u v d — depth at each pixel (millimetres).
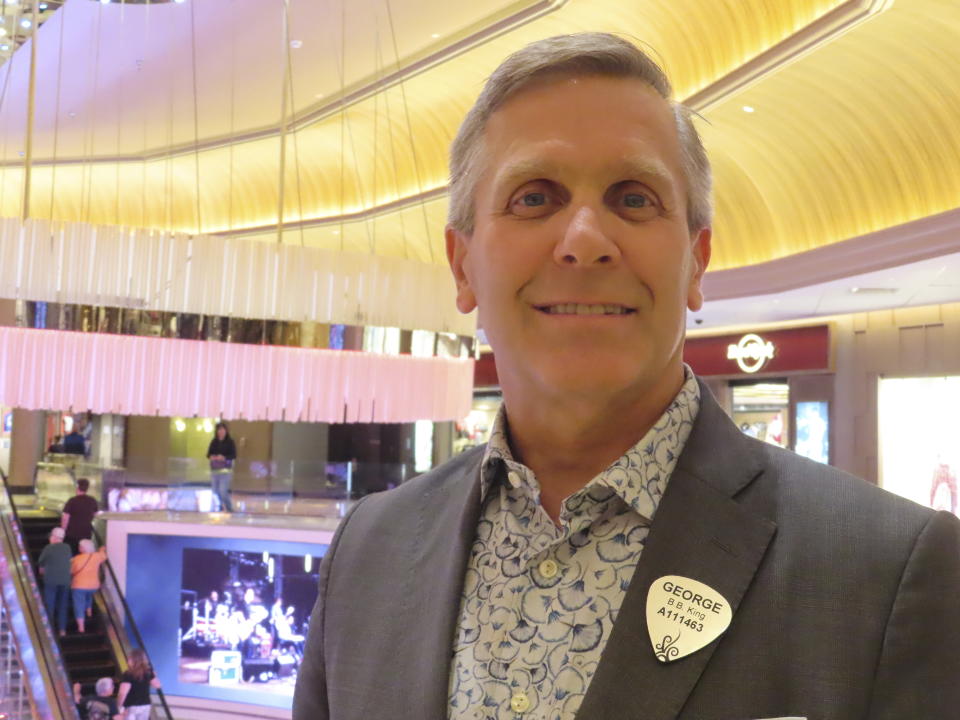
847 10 6965
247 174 16453
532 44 1033
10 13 9750
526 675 960
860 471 12547
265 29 10008
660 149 1001
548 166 975
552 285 967
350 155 14734
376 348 6023
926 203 9164
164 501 13453
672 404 1036
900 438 12180
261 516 13453
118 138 14797
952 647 851
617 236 959
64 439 17266
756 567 922
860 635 862
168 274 5637
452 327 6285
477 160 1055
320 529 12758
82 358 5504
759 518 953
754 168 10938
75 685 9617
